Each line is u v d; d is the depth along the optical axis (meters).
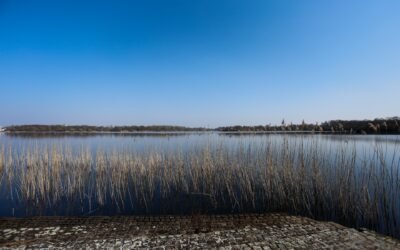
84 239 7.15
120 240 7.07
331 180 12.15
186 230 7.84
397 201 10.30
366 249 6.34
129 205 11.69
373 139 26.00
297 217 9.02
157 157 16.95
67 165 17.92
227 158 16.11
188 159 17.12
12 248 6.58
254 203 11.79
